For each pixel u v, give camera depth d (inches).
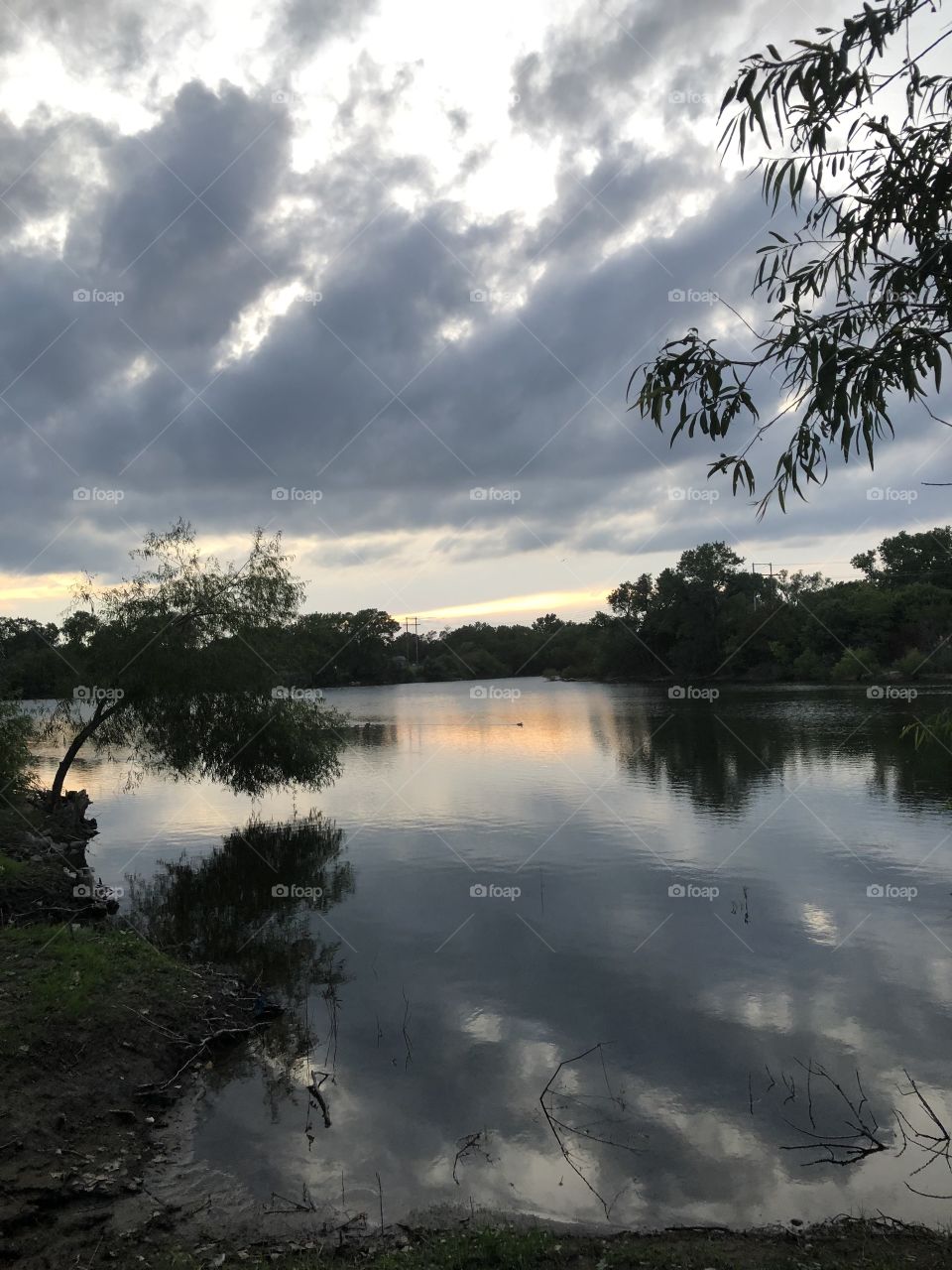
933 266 165.3
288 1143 299.3
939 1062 360.2
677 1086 340.8
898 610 3550.7
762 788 1094.4
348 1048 381.1
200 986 432.5
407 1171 281.9
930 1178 276.5
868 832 825.5
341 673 5036.9
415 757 1568.7
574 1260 232.2
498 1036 392.5
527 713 2596.0
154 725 944.9
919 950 504.7
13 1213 246.2
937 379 165.3
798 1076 349.4
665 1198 266.7
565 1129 309.4
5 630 1034.7
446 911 604.4
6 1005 369.7
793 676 3814.0
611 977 467.2
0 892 605.0
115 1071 337.7
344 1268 227.3
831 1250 237.0
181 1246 239.0
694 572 4128.9
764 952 503.2
